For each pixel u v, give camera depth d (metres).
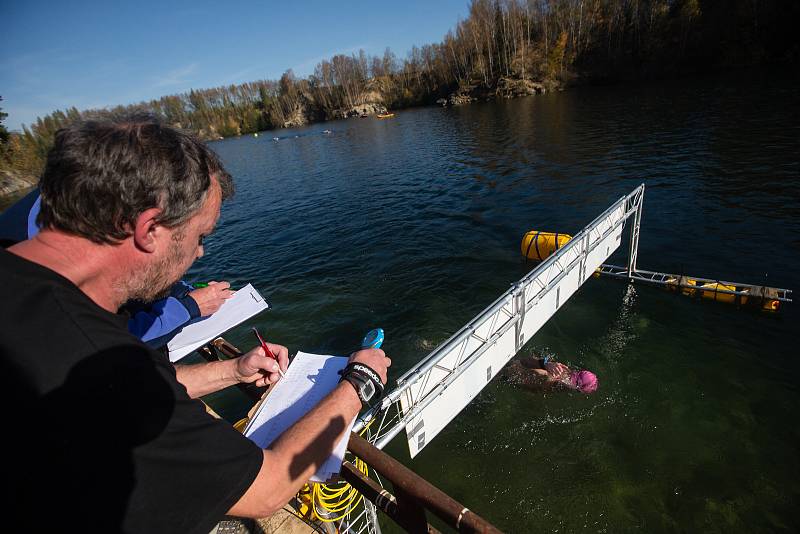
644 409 5.65
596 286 8.91
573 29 61.19
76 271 0.84
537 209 13.85
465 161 22.78
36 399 0.66
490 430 5.56
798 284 8.00
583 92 51.31
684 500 4.46
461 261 10.88
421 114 63.53
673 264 9.35
